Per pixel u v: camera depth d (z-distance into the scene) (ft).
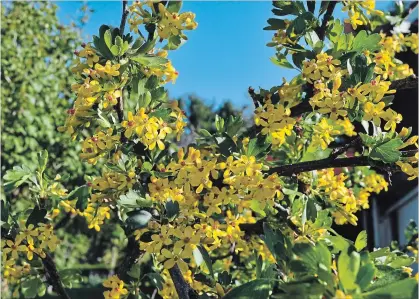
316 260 4.33
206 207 7.19
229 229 6.76
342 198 8.21
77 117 6.87
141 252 8.21
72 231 22.91
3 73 21.67
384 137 6.84
